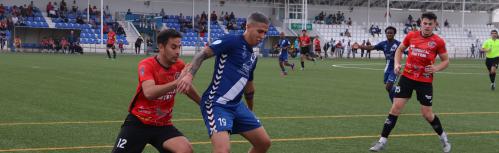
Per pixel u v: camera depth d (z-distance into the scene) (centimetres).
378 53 6319
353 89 2042
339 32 6569
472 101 1714
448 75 3086
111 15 6022
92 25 5553
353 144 970
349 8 7069
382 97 1764
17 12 5353
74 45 5144
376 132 1098
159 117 627
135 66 3150
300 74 2884
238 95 653
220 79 645
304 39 3375
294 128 1120
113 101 1499
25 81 2050
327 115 1320
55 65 3073
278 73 2908
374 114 1356
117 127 1085
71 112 1279
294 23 6372
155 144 634
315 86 2134
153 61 620
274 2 6600
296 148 921
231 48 639
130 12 5928
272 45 6353
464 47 6981
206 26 6078
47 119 1169
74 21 5541
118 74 2508
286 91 1898
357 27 6750
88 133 1014
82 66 3055
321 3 6919
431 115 933
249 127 662
